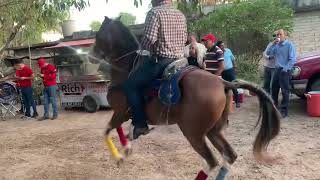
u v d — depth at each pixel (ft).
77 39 51.78
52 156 25.09
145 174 20.57
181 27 17.24
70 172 21.59
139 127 17.42
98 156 24.41
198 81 15.97
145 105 17.44
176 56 17.13
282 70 31.30
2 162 24.31
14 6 34.60
